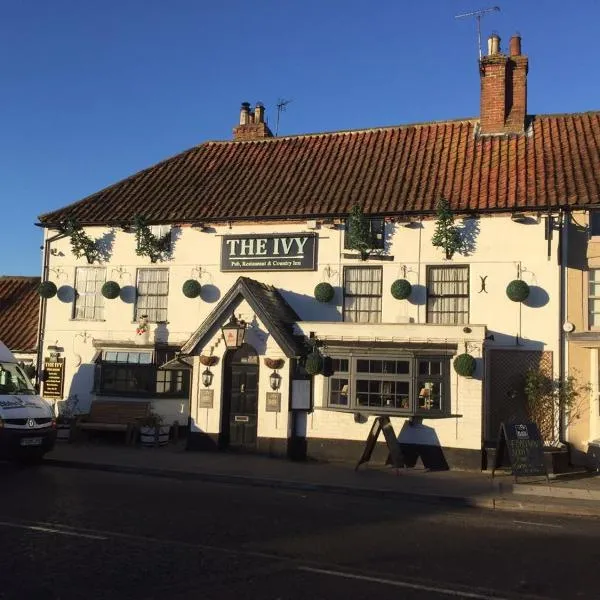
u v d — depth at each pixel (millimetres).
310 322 15312
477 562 7027
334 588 5938
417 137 19578
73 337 18266
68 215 18531
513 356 15133
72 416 17359
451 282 15852
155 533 7785
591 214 14969
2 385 13938
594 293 14883
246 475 12461
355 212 15945
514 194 15648
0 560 6492
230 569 6418
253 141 21484
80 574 6113
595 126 18094
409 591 5941
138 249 17625
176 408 17672
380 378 14680
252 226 17203
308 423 15031
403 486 11859
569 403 14555
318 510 9758
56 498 9820
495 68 18688
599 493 11742
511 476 13375
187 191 19000
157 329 17641
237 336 14930
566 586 6285
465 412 14062
